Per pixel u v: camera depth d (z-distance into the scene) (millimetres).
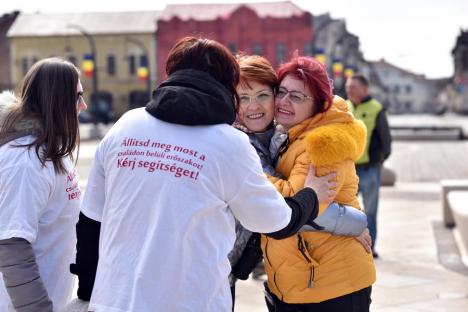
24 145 2340
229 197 2033
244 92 2633
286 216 2113
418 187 13570
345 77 37375
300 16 53875
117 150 2086
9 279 2242
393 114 108500
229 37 55094
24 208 2275
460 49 90188
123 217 2021
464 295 5422
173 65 2127
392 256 7109
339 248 2547
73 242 2531
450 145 31016
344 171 2424
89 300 2266
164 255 1953
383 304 5125
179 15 57125
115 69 59625
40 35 60781
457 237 8172
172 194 1971
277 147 2627
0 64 62500
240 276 2674
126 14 60500
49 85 2406
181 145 2010
